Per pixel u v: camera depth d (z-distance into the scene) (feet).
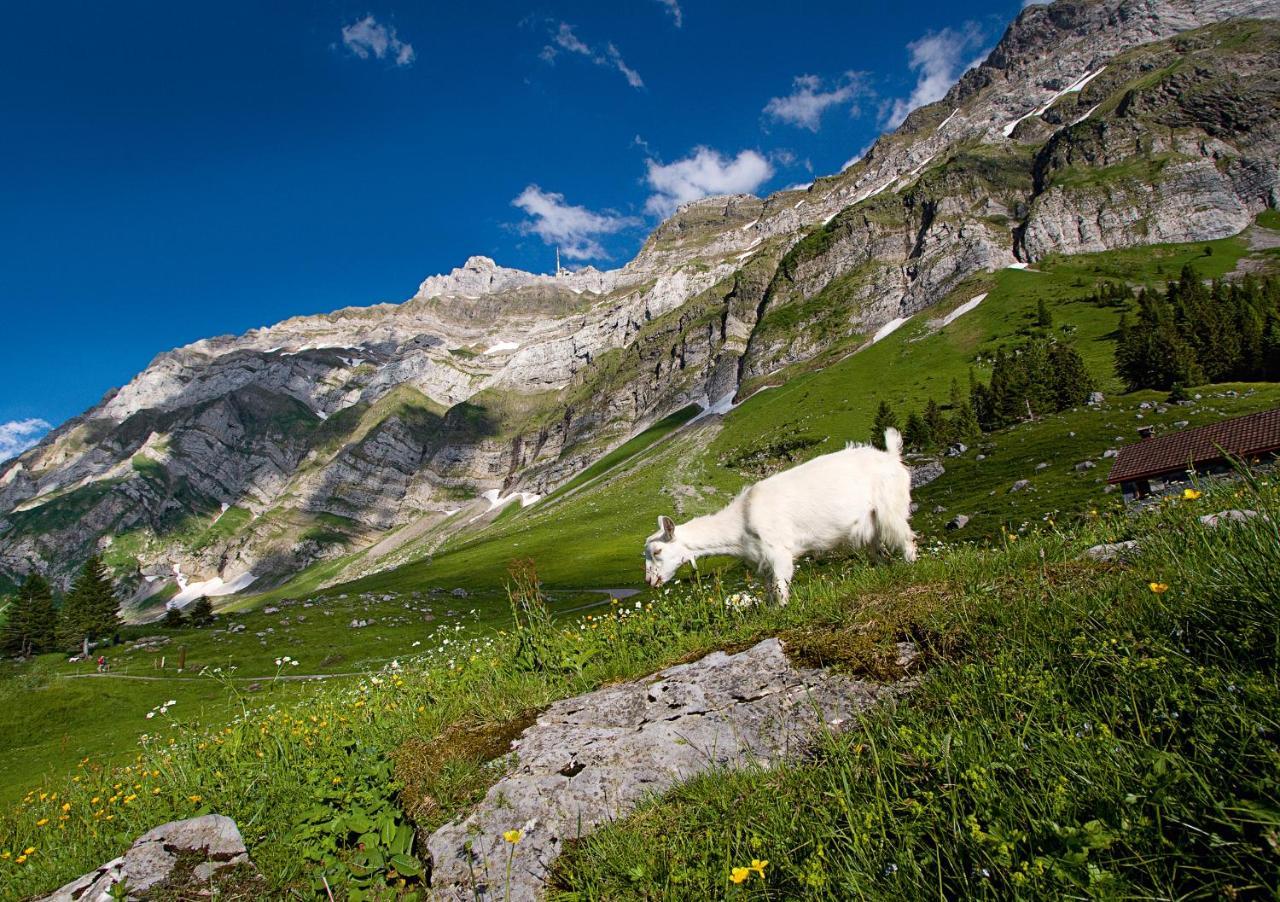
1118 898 6.88
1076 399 295.48
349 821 16.80
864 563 26.30
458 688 26.07
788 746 13.82
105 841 21.89
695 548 30.32
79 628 305.53
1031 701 10.97
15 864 21.99
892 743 11.67
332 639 242.17
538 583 28.91
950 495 204.33
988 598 15.96
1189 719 9.21
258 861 16.94
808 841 10.01
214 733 29.01
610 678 22.38
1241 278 479.41
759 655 17.72
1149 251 575.79
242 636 262.47
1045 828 8.27
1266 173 594.65
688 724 15.99
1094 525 24.64
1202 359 299.79
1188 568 12.99
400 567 523.70
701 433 608.19
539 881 12.92
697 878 10.59
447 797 16.48
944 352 507.71
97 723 159.63
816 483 28.14
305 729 25.50
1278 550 10.95
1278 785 7.16
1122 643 11.23
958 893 8.33
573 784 15.10
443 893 13.88
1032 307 515.91
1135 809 7.97
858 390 501.97
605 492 573.33
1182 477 114.21
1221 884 6.84
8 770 123.24
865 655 15.76
